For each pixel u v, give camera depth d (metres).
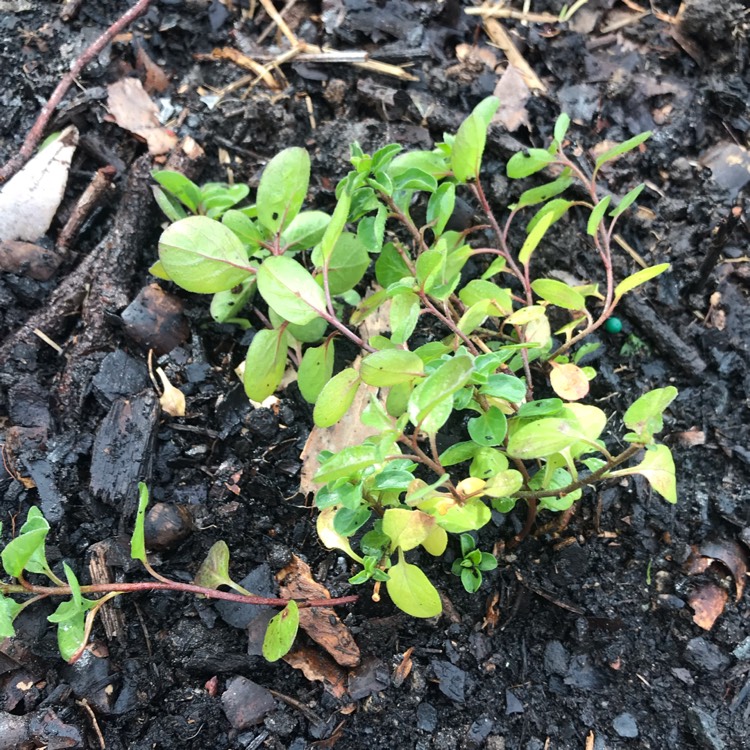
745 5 0.26
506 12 0.28
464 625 0.21
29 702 0.19
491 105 0.20
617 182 0.26
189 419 0.22
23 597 0.20
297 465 0.22
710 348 0.24
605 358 0.24
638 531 0.22
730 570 0.22
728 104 0.26
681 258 0.25
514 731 0.20
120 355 0.23
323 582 0.21
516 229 0.25
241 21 0.27
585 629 0.21
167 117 0.25
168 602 0.21
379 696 0.20
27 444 0.21
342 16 0.27
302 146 0.25
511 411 0.19
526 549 0.22
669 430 0.23
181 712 0.20
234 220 0.20
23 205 0.24
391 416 0.20
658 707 0.20
